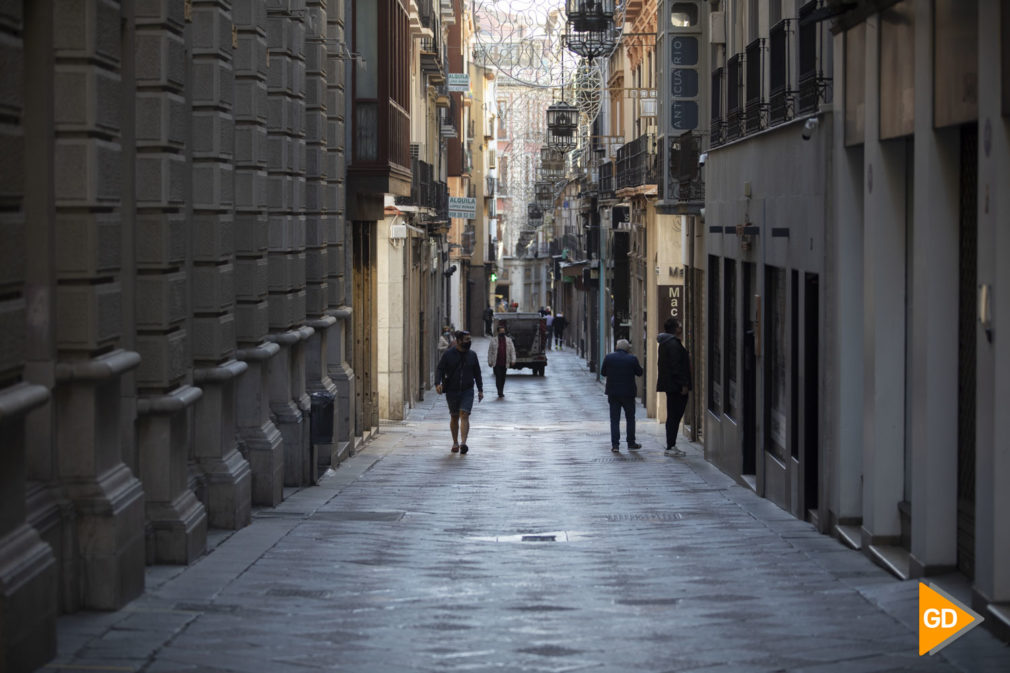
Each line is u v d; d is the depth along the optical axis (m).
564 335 121.38
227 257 19.38
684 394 33.75
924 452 14.82
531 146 133.62
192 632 12.35
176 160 16.52
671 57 39.88
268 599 14.15
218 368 19.00
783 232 22.72
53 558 11.42
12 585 10.49
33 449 13.16
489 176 144.12
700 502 24.19
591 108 71.88
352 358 33.88
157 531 16.20
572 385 72.06
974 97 13.12
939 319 14.66
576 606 13.85
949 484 14.77
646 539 19.44
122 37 15.74
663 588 15.02
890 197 17.34
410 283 53.38
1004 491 12.20
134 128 15.98
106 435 13.63
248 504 20.23
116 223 13.86
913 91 15.60
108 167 13.56
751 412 27.27
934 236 14.63
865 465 17.72
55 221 13.16
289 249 24.89
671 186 39.59
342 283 32.03
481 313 137.88
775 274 24.27
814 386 21.27
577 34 49.22
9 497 11.04
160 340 16.06
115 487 13.59
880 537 17.25
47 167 12.98
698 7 39.84
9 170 11.16
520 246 162.62
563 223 115.50
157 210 16.05
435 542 19.09
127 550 13.72
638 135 59.47
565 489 26.42
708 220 32.44
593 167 77.12
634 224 59.56
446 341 64.31
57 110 13.09
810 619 13.03
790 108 22.95
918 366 15.00
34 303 13.02
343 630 12.49
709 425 32.00
